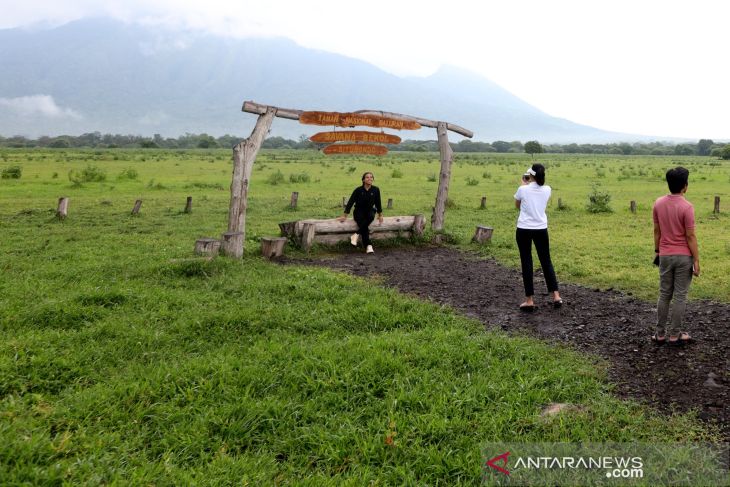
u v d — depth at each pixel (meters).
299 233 11.40
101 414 3.75
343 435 3.63
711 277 9.27
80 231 14.76
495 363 4.99
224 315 6.07
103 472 3.06
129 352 5.03
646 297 7.91
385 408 4.04
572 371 4.89
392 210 21.47
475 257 11.38
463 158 95.31
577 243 13.52
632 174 47.94
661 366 5.09
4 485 2.80
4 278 7.84
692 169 56.25
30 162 54.84
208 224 16.72
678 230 5.44
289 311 6.36
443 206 13.48
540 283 8.90
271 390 4.30
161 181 35.72
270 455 3.45
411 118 12.22
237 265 8.86
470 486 3.13
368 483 3.15
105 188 29.78
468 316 6.76
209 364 4.61
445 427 3.72
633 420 3.92
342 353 4.97
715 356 5.30
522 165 69.62
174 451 3.45
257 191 30.27
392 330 6.09
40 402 3.93
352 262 10.38
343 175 46.03
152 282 7.76
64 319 5.78
